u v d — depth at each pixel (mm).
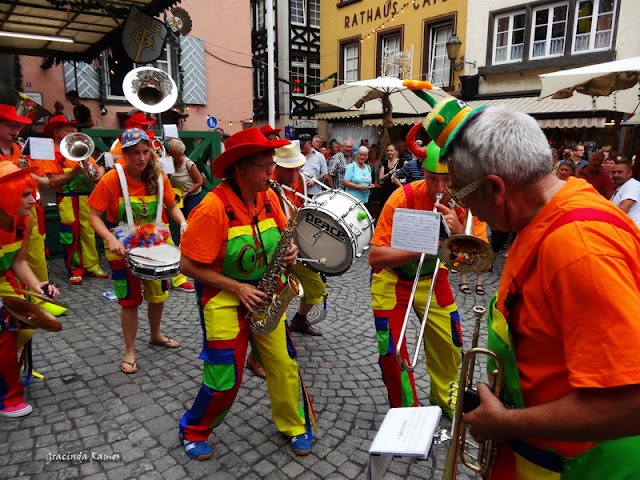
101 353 3779
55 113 10180
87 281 5738
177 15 7621
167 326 4367
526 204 1096
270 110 12508
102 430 2775
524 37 12648
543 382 1086
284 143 2225
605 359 867
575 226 967
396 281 2613
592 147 11539
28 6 6527
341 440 2729
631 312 860
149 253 3365
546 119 11703
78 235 5617
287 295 2273
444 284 2684
